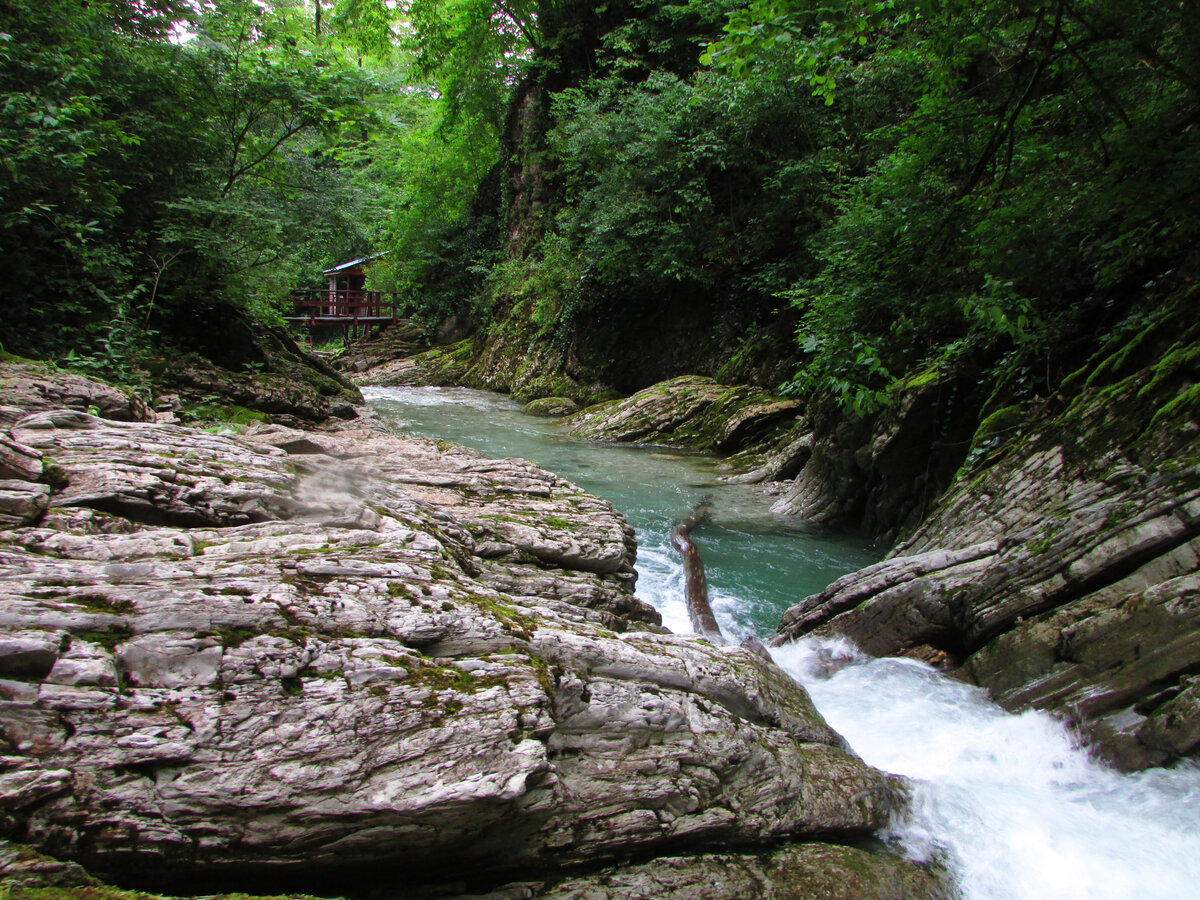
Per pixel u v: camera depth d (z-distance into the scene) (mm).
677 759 2762
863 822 3012
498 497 5965
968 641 5004
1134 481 4598
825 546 8445
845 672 5145
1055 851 3168
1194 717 3678
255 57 10719
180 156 10250
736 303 17688
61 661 2088
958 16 5730
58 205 8109
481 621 2770
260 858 2074
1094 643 4246
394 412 18672
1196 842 3287
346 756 2178
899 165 6762
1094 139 5867
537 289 24188
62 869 1783
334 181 12641
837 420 9023
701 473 12266
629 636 3352
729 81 15797
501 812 2297
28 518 2857
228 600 2422
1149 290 5879
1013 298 5402
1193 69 5293
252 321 13352
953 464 7570
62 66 7809
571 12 24859
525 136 26281
